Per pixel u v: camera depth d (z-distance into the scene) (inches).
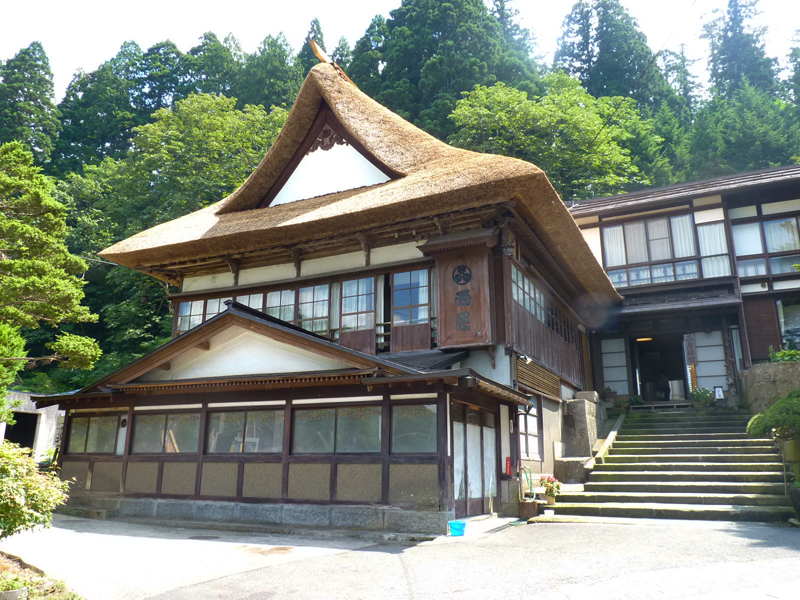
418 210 445.1
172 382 418.6
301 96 577.0
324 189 575.2
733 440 503.8
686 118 1829.5
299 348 397.7
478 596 194.4
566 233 498.6
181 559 271.0
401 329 470.6
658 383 921.5
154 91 2030.0
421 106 1395.2
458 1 1535.4
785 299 695.7
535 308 524.1
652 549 267.1
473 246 447.5
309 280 522.6
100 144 1852.9
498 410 441.4
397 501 349.4
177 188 1152.2
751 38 2063.2
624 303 735.7
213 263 570.9
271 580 226.7
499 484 430.0
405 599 193.8
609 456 508.7
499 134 1187.3
